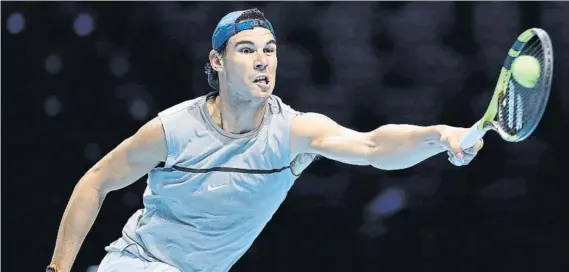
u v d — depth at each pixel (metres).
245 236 16.05
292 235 30.42
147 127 15.20
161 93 31.42
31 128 31.27
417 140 14.18
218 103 15.17
